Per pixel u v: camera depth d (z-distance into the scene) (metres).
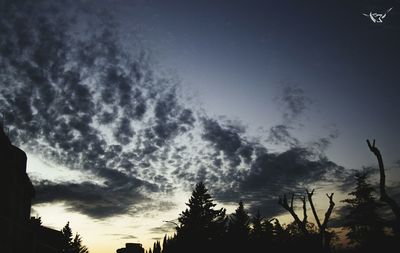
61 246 40.81
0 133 22.41
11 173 23.59
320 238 15.43
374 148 11.79
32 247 27.64
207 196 60.72
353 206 47.62
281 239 39.47
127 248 94.06
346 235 45.22
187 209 60.16
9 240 23.22
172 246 61.34
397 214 11.37
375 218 44.72
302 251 16.22
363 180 48.44
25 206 26.95
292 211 15.89
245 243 54.19
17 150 24.52
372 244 18.45
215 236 57.78
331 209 15.51
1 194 22.55
